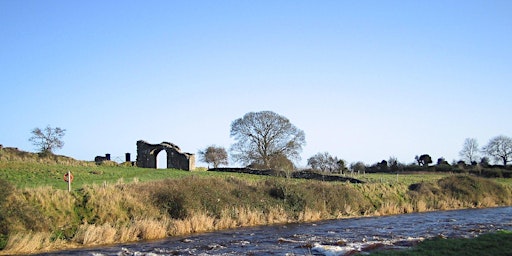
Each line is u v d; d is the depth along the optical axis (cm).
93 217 2817
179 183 3475
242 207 3591
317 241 2617
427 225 3347
